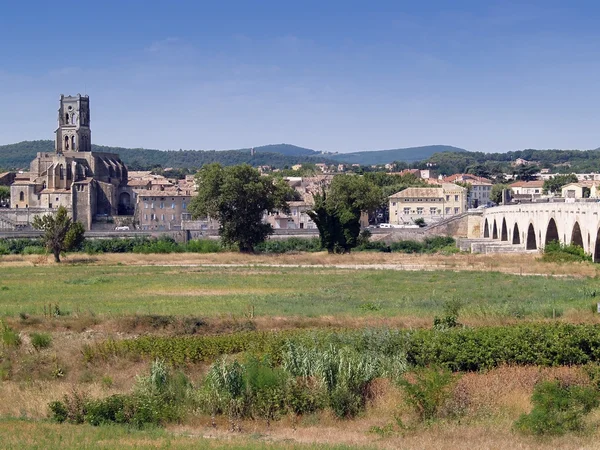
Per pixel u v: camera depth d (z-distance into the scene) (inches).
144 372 1801.2
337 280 3690.9
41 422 1494.8
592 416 1407.5
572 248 4451.3
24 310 2642.7
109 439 1321.4
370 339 1894.7
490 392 1546.5
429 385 1510.8
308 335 1984.5
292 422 1492.4
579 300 2812.5
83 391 1673.2
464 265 4392.2
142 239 6353.3
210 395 1550.2
